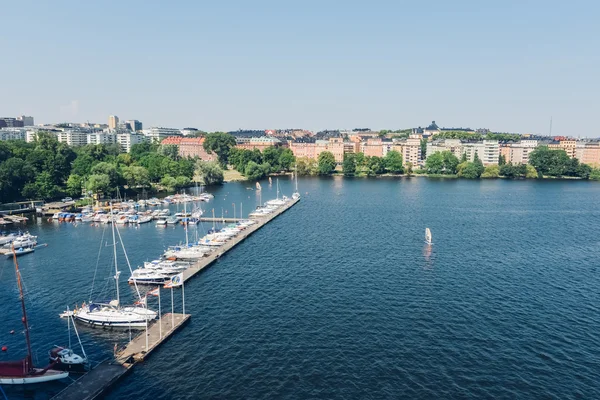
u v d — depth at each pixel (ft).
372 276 383.86
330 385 224.33
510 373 234.58
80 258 451.94
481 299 331.36
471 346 261.85
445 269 403.34
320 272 396.37
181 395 218.18
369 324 290.15
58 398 212.23
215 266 419.95
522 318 298.56
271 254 459.32
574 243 505.25
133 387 225.35
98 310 307.58
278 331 282.15
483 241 513.04
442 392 218.59
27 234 533.14
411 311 309.83
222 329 286.66
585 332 278.67
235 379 230.68
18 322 301.22
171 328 283.18
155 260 426.10
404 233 555.69
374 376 232.12
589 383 225.56
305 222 636.07
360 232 563.07
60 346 265.75
